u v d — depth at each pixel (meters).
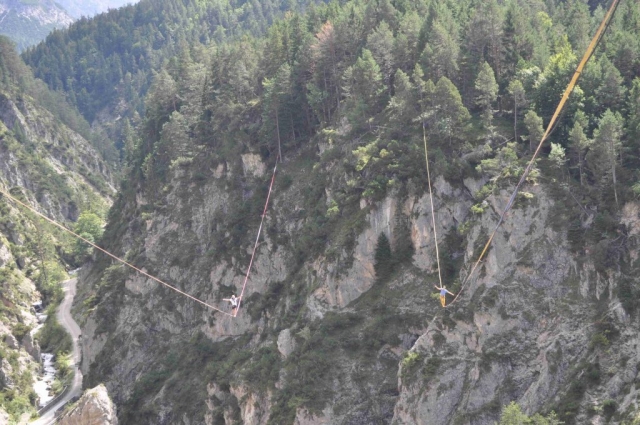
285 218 145.25
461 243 116.25
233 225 151.75
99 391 136.62
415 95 132.50
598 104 120.81
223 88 176.75
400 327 113.69
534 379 98.56
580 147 111.06
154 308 157.88
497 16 143.12
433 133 126.56
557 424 90.06
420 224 119.56
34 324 191.12
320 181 140.62
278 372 119.25
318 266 128.38
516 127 123.38
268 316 135.88
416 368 105.12
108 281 171.38
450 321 106.50
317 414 110.44
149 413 137.00
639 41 130.62
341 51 157.12
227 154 162.38
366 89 141.38
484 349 103.00
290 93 155.38
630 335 94.44
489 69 126.25
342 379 112.50
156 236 167.50
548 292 104.69
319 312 123.38
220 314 145.00
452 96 124.94
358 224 124.31
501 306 105.00
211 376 132.62
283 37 176.62
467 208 118.56
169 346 151.50
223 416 125.00
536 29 153.12
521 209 109.88
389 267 121.31
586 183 111.50
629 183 107.19
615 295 99.00
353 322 118.31
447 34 146.00
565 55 131.62
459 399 101.25
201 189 165.12
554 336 100.19
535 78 128.88
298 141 155.12
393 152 127.38
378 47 151.12
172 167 173.12
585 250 104.69
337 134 144.38
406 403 103.88
